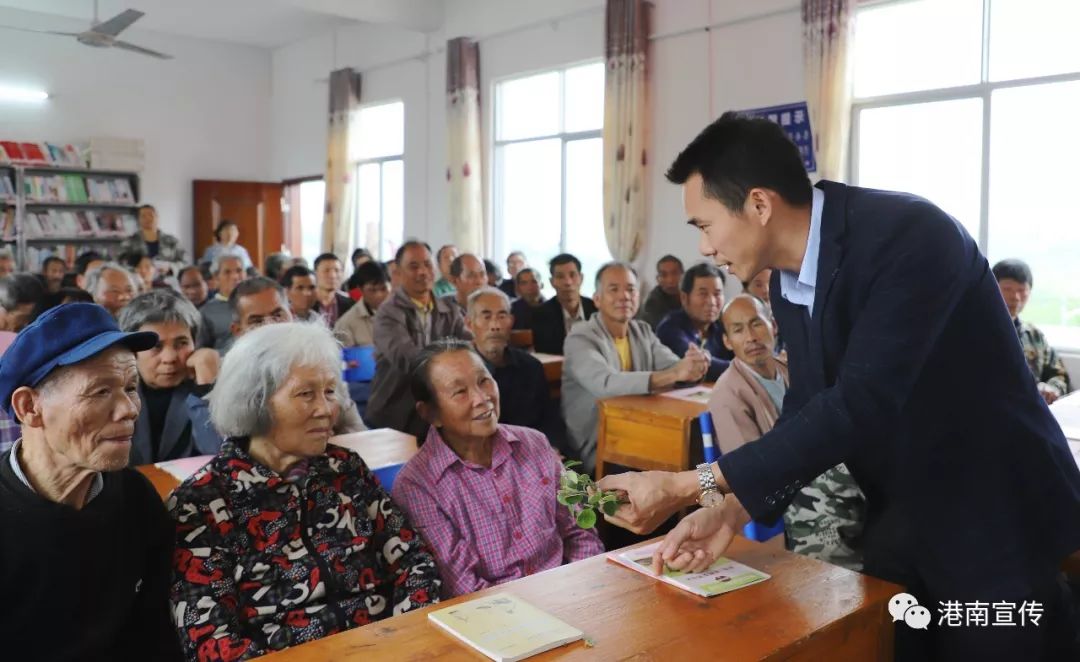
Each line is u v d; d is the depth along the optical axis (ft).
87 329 3.74
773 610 3.93
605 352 10.93
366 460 6.73
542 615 3.84
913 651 4.47
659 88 21.03
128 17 20.61
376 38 29.58
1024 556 4.06
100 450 3.70
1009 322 4.13
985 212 16.42
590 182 23.68
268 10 29.07
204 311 13.62
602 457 9.96
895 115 17.53
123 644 4.21
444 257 22.07
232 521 4.71
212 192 33.12
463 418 5.93
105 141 30.04
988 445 4.05
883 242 3.88
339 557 4.96
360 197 31.07
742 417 7.85
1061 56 15.39
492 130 25.71
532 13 24.03
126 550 4.08
